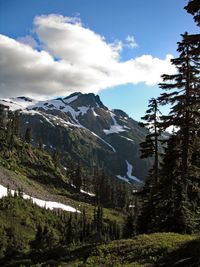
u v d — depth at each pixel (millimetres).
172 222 15898
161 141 21547
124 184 125125
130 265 9742
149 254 10461
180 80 18016
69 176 127250
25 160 101812
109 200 120812
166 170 21562
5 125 121125
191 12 13219
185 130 17703
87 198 110062
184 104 17453
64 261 14078
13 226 41438
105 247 14008
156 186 21938
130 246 12672
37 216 52469
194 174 17922
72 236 44781
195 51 16609
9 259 24672
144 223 22781
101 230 56938
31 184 82125
